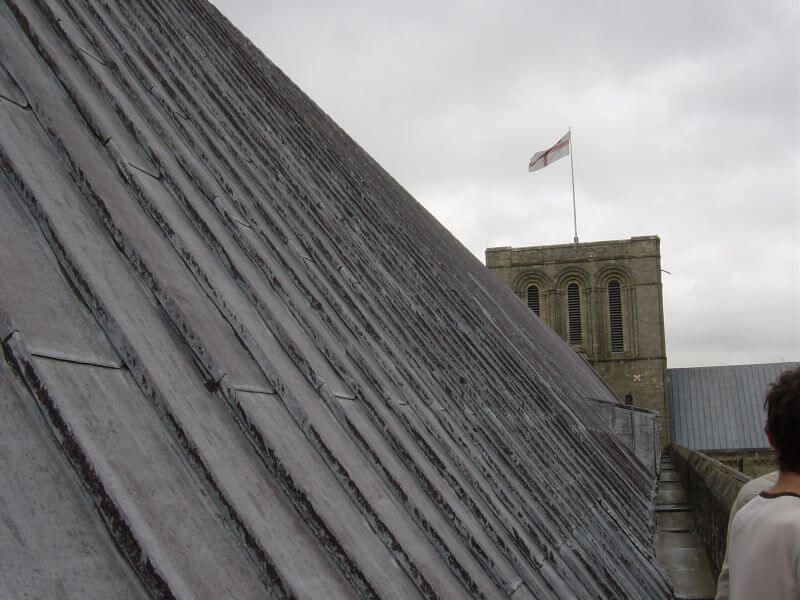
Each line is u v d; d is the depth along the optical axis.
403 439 4.63
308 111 13.57
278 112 10.54
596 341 71.81
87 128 3.74
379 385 4.98
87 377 2.43
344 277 6.71
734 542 3.08
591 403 22.92
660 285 72.06
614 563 7.96
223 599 2.17
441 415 6.03
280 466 2.97
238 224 4.75
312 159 10.16
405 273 9.95
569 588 5.62
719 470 15.52
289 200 6.96
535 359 17.36
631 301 71.81
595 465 12.45
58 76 3.83
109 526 2.05
